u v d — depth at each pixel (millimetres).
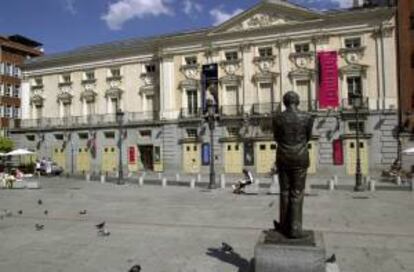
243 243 11734
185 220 15539
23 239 12430
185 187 29359
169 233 13133
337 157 39562
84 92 52688
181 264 9781
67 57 53500
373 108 39125
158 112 48250
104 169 50188
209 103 29312
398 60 38750
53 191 27438
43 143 54344
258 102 43344
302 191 8156
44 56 57344
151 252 10836
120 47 50344
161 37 48969
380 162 38594
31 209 18844
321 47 41125
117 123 49250
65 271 9375
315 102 40719
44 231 13578
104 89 51625
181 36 46094
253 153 42562
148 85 49031
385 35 39094
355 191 25391
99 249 11195
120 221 15383
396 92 38656
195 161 45094
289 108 8383
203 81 43688
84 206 19766
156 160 47031
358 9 41312
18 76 68375
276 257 7797
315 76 41188
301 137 8188
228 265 9648
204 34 45188
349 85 40469
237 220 15453
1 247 11500
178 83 46656
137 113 49406
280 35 42594
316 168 40156
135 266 8484
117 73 51219
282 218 8281
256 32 43406
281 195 8289
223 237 12508
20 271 9391
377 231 13297
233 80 44250
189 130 45719
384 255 10453
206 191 26359
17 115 67688
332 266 8273
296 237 8008
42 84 56031
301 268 7711
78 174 46750
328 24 40875
